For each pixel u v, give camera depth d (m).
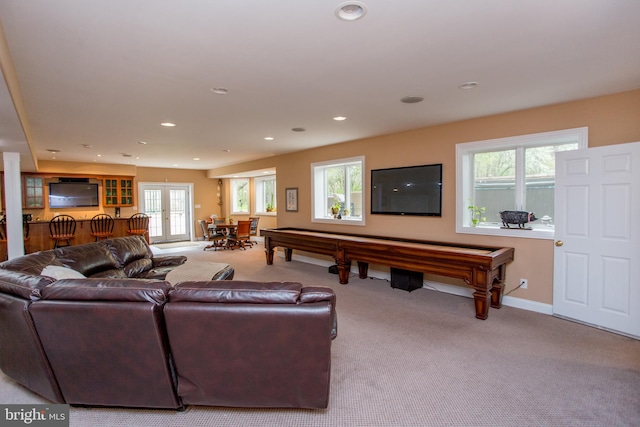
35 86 2.91
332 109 3.76
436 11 1.82
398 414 2.02
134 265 4.14
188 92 3.14
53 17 1.82
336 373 2.49
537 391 2.25
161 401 1.95
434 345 2.95
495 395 2.21
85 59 2.39
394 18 1.89
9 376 2.27
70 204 8.48
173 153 7.07
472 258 3.51
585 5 1.76
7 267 2.47
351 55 2.38
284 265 6.61
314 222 6.60
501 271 3.86
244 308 1.78
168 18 1.86
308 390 1.91
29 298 1.88
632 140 3.15
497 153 4.23
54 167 8.13
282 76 2.77
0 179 7.39
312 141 5.77
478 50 2.31
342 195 6.29
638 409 2.05
